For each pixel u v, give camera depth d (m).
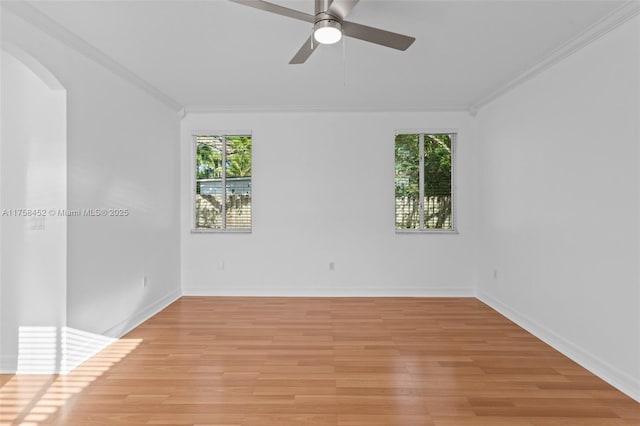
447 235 5.23
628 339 2.54
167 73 3.87
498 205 4.50
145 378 2.76
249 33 2.96
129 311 3.87
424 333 3.72
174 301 5.00
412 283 5.25
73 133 3.00
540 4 2.51
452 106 5.09
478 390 2.58
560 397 2.49
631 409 2.35
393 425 2.17
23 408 2.36
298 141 5.29
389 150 5.27
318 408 2.35
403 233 5.25
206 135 5.36
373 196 5.27
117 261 3.65
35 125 2.91
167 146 4.88
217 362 3.04
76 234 3.03
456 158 5.25
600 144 2.81
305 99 4.81
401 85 4.25
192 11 2.61
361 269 5.27
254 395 2.51
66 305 2.90
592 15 2.65
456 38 3.04
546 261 3.50
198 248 5.33
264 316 4.30
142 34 2.96
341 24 2.22
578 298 3.05
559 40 3.06
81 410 2.33
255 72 3.84
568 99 3.18
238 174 5.43
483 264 4.95
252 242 5.31
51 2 2.46
